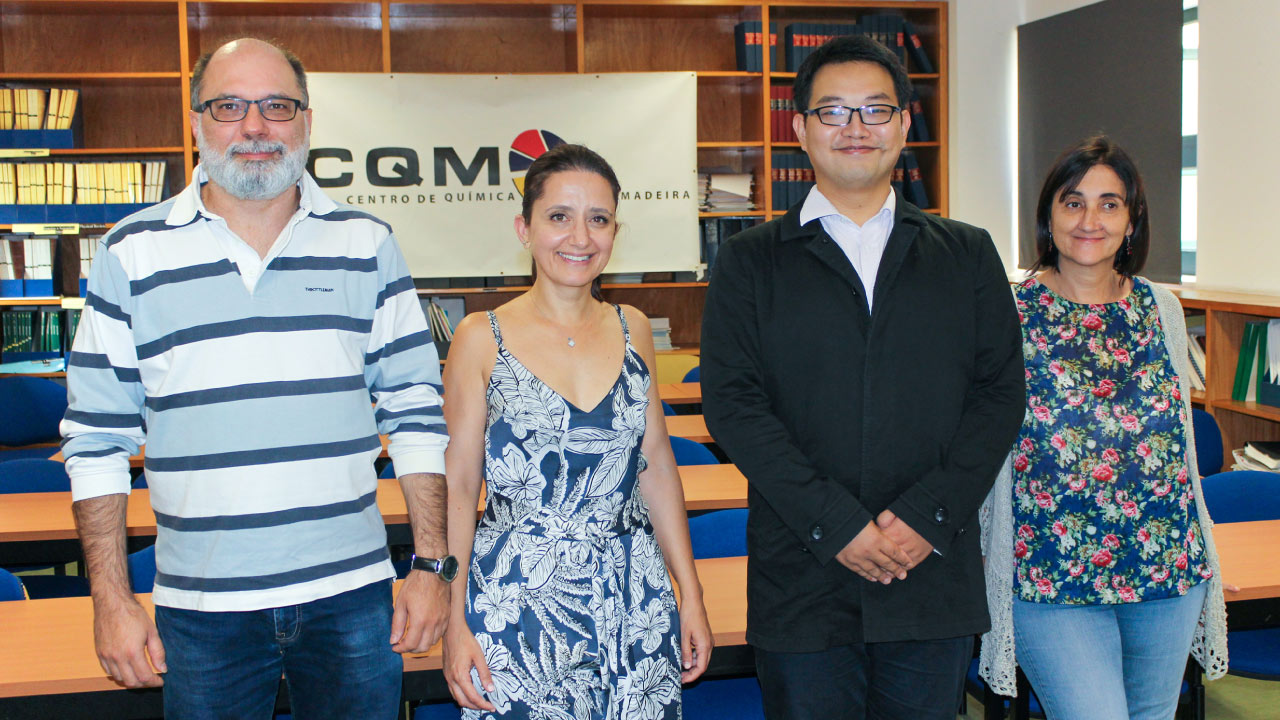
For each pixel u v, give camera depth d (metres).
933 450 1.66
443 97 5.25
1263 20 3.94
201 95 1.47
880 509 1.64
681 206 5.47
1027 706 2.10
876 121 1.67
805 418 1.67
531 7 5.36
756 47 5.45
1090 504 1.79
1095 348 1.85
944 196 5.66
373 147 5.22
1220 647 1.88
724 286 1.75
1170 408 1.83
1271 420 3.90
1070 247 1.85
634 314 1.74
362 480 1.53
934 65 5.67
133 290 1.45
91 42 5.30
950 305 1.69
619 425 1.59
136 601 1.44
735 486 2.89
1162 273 4.52
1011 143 5.57
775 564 1.68
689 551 1.75
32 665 1.68
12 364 5.10
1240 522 2.41
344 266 1.54
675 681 1.62
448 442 1.62
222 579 1.43
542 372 1.58
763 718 2.02
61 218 5.07
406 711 2.11
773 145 5.54
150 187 5.10
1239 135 4.10
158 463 1.46
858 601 1.64
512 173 5.33
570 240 1.57
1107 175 1.83
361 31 5.48
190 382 1.43
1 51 5.21
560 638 1.53
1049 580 1.80
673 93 5.41
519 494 1.56
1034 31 5.32
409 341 1.64
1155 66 4.50
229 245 1.47
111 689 1.64
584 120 5.36
